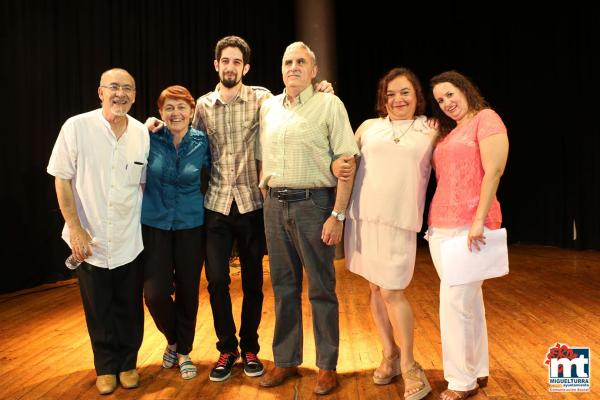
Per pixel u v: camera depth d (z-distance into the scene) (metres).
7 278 5.11
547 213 7.48
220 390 2.67
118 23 6.12
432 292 4.82
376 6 8.24
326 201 2.61
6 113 5.10
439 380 2.74
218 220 2.79
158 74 6.57
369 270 2.62
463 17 7.93
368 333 3.56
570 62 7.05
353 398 2.55
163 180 2.73
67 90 5.64
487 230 2.42
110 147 2.64
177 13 6.79
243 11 7.48
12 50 5.13
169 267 2.77
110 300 2.72
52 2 5.47
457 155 2.46
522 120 7.61
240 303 4.50
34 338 3.62
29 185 5.32
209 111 2.82
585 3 6.83
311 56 2.62
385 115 2.73
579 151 7.04
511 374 2.79
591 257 6.53
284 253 2.66
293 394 2.61
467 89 2.53
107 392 2.64
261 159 2.74
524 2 7.44
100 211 2.63
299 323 2.73
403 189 2.56
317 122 2.55
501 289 4.87
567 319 3.82
